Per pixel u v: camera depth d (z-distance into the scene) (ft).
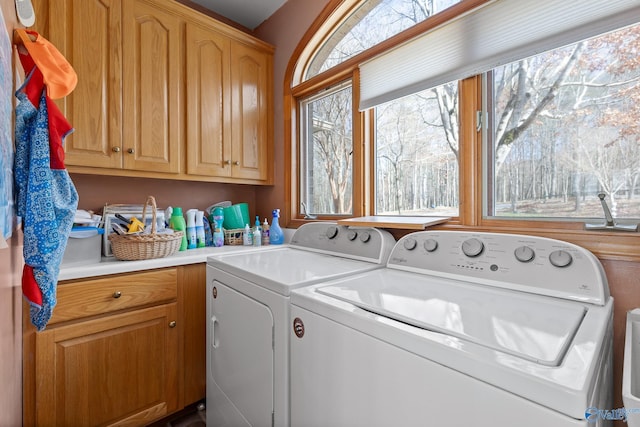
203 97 6.39
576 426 1.47
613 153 3.45
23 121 2.72
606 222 3.37
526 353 1.83
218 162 6.65
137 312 4.82
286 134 7.50
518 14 3.88
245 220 7.50
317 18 6.61
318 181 7.32
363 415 2.43
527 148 4.10
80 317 4.27
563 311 2.54
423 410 2.06
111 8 5.22
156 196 6.82
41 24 4.57
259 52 7.48
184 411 5.64
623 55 3.38
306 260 4.75
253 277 3.76
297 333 3.09
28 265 2.63
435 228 4.78
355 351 2.50
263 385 3.55
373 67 5.71
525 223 4.04
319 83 6.82
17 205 2.72
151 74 5.67
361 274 3.92
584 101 3.64
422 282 3.51
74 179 5.78
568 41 3.50
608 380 2.56
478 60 4.25
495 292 3.09
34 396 3.93
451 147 4.91
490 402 1.76
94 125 5.02
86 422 4.34
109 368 4.56
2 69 2.08
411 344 2.13
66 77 3.00
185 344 5.35
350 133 6.53
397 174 5.73
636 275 3.10
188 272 5.41
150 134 5.65
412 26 4.99
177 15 6.02
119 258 4.97
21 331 3.62
